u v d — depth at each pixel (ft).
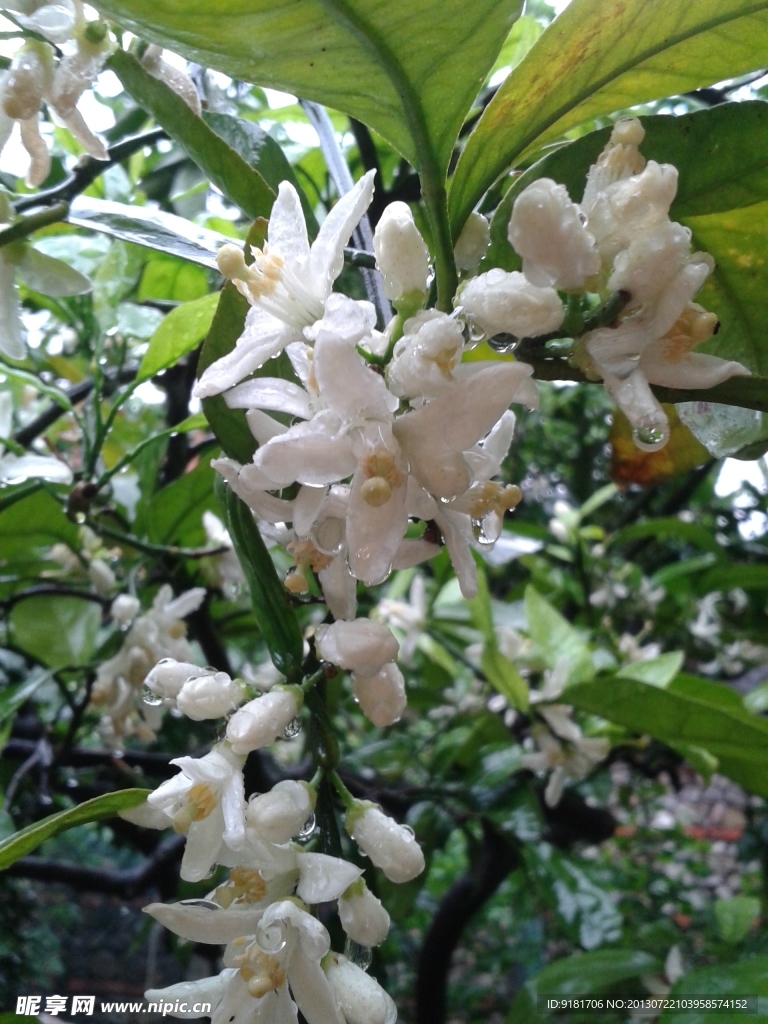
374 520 0.34
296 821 0.37
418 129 0.38
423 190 0.39
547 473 1.99
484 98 0.89
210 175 0.47
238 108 1.02
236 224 1.05
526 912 1.76
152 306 0.99
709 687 0.98
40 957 1.52
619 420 0.87
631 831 2.22
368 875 0.69
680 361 0.36
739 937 1.06
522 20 0.84
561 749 1.01
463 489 0.34
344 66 0.36
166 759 1.10
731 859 2.29
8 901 1.05
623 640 1.36
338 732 1.55
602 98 0.45
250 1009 0.38
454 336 0.32
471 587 0.37
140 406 1.13
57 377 1.14
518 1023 0.84
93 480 0.77
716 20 0.39
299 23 0.34
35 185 0.49
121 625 0.82
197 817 0.37
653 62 0.42
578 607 1.54
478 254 0.42
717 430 0.47
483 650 0.98
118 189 0.91
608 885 0.99
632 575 1.57
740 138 0.42
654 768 1.52
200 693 0.40
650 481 0.90
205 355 0.45
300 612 1.15
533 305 0.33
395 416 0.36
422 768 1.23
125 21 0.34
